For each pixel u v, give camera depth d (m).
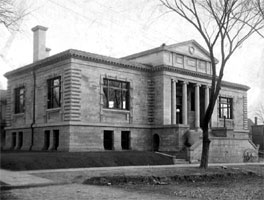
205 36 27.91
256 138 58.66
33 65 41.16
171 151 38.53
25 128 42.53
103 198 14.78
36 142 40.38
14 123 45.47
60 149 35.41
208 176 24.64
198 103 45.06
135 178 21.17
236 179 25.00
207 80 46.59
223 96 51.03
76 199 14.43
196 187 19.98
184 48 44.34
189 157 34.75
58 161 27.19
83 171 23.84
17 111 45.59
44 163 26.19
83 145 35.47
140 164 31.25
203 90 47.28
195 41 45.50
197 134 39.00
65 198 14.66
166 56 42.22
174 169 26.09
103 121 37.50
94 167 27.73
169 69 41.88
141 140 40.91
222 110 51.44
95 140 36.47
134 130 40.41
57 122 36.53
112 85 39.06
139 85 41.44
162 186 20.09
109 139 38.59
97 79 37.38
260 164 36.59
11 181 18.84
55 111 37.34
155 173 23.25
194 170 25.97
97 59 37.09
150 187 19.41
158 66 41.66
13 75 45.88
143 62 44.56
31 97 42.09
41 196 15.14
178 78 43.03
